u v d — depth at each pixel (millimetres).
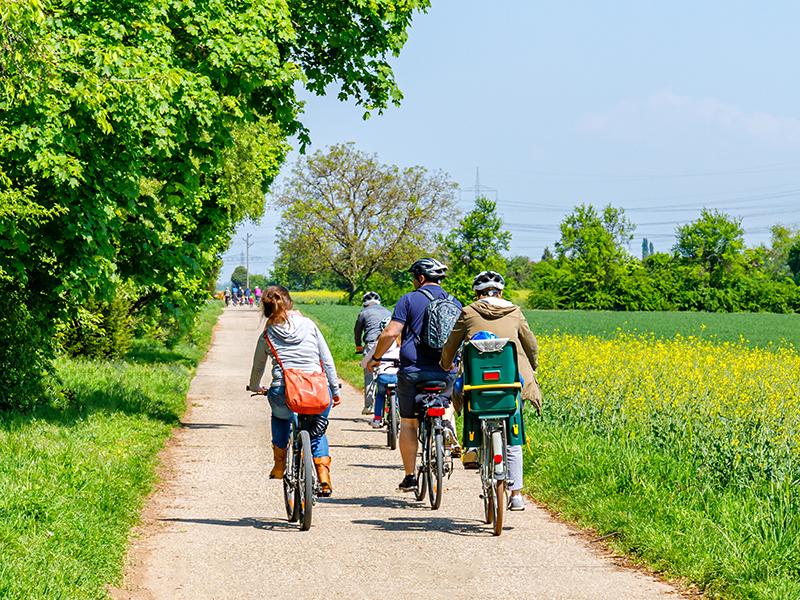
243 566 12969
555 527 15352
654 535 13492
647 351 36969
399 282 190375
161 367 49125
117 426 25141
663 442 20391
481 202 199750
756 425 19328
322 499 17891
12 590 10445
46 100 20375
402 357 17234
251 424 30531
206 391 42406
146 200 27875
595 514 15414
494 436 14867
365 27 35844
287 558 13398
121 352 48688
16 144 20766
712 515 14695
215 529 15258
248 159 46062
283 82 28734
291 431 15969
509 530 15148
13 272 24203
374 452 24344
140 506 16734
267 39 27500
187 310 42719
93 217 23734
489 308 15367
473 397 15062
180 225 34062
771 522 13539
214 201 36312
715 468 17406
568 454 19531
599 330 104875
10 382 25250
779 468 16953
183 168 27594
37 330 25953
